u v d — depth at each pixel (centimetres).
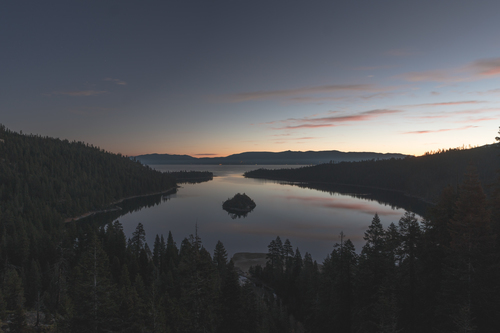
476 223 2545
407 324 2895
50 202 18575
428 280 3056
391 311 2583
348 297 3409
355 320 3306
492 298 2442
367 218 17888
